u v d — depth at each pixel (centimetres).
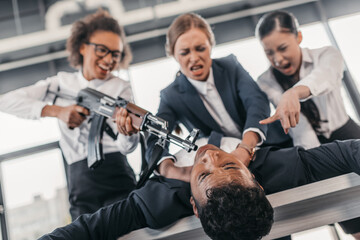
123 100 143
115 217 118
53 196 277
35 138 284
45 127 286
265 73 195
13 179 279
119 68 199
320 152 125
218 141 141
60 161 283
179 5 302
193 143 120
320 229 190
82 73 180
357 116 260
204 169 107
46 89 179
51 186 279
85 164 159
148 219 116
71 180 161
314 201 116
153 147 135
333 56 177
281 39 189
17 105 169
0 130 285
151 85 294
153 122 134
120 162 162
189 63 152
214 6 298
